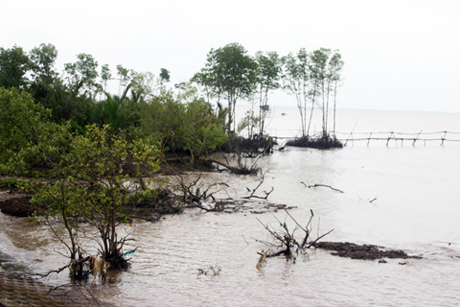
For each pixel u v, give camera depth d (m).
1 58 29.33
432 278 10.65
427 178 29.67
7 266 10.34
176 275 10.41
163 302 8.80
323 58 51.56
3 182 18.05
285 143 57.03
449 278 10.66
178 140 30.92
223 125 40.19
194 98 30.12
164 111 29.16
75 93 28.02
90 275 10.09
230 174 29.19
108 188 10.16
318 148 52.78
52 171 11.03
